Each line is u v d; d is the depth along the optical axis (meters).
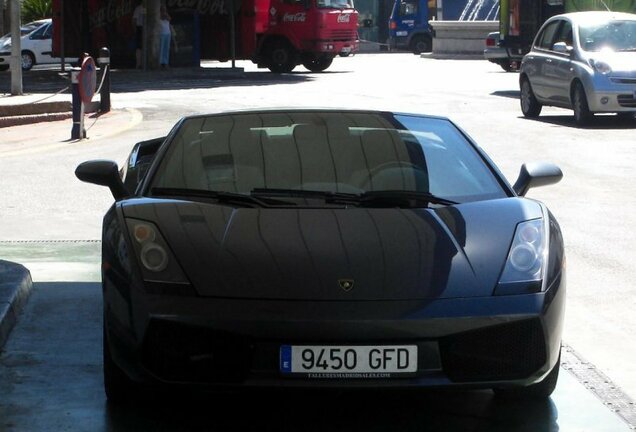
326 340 5.29
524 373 5.52
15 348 7.17
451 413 6.01
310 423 5.85
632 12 31.92
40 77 36.50
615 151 17.72
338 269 5.55
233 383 5.35
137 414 5.96
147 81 34.28
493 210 6.26
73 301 8.41
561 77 21.97
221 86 31.92
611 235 11.20
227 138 6.96
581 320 8.09
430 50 57.66
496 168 6.92
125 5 40.12
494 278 5.60
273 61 40.50
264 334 5.29
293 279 5.48
